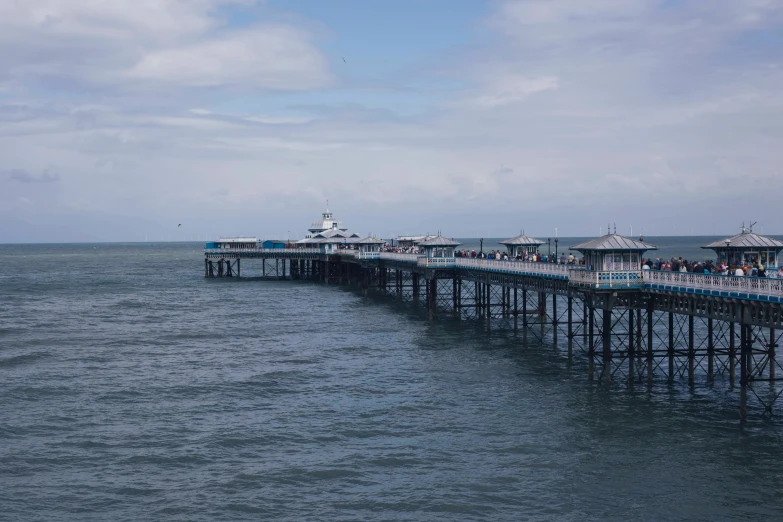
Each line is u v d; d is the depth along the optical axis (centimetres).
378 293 12656
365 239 14125
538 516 3288
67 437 4359
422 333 7875
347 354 6744
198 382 5684
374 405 4978
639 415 4581
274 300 11619
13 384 5591
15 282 16062
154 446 4203
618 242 5191
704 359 6103
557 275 5922
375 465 3884
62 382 5684
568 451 4012
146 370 6128
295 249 16075
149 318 9444
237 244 17200
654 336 7344
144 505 3447
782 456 3853
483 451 4050
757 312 4072
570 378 5588
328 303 11100
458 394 5200
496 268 7375
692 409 4678
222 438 4325
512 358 6400
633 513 3291
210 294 12744
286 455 4047
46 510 3397
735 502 3362
